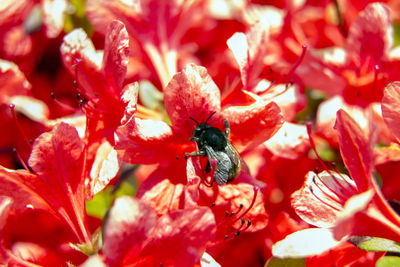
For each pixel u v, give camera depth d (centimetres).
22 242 37
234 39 37
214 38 45
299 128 40
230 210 36
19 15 43
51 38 43
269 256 38
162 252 33
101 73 37
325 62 41
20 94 42
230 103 37
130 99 35
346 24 44
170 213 33
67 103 42
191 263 33
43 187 36
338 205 35
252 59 37
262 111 36
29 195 36
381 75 40
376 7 40
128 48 36
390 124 34
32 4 43
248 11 44
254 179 37
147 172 40
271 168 40
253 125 36
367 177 33
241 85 37
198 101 36
